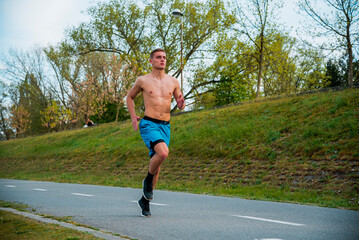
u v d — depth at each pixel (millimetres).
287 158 12047
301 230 4184
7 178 20500
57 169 22188
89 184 14703
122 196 8828
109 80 35469
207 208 6406
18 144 37656
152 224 4707
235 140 15648
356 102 14703
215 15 37719
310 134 13008
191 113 26125
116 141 24672
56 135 36562
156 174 5199
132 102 5105
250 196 8984
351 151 10617
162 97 4973
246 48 33938
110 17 37844
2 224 4738
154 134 4855
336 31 21859
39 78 51688
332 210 6090
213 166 13945
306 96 19047
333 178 9602
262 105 20188
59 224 4609
